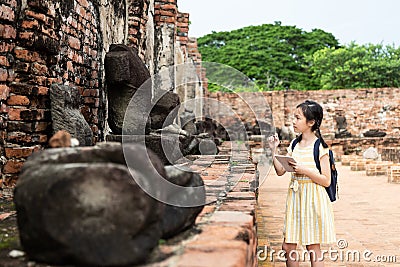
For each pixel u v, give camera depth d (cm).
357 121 3244
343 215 891
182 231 245
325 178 411
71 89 519
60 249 190
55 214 188
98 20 715
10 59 460
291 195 425
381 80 3828
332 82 3866
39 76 482
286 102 3291
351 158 2206
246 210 316
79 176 188
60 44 544
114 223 188
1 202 408
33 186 195
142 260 195
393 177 1465
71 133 491
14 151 458
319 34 4566
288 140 2858
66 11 563
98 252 186
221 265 187
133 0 921
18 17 463
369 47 3906
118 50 548
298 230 415
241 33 4688
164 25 1152
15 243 247
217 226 262
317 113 424
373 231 743
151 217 204
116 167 192
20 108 464
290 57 4400
